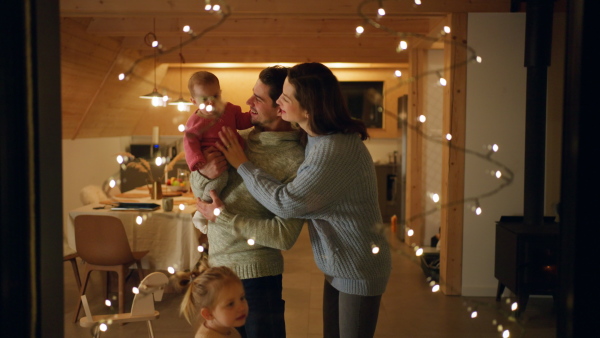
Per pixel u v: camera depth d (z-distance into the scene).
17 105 1.03
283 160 1.83
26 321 1.04
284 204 1.64
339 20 5.28
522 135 4.31
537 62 3.99
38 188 1.05
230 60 7.05
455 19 4.27
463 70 4.30
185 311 1.89
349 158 1.65
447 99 4.38
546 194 4.53
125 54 6.16
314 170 1.62
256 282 1.81
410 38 5.61
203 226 2.05
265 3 4.15
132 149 7.94
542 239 3.77
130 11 4.12
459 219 4.36
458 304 4.14
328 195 1.63
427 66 6.12
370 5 4.22
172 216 3.90
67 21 4.72
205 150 1.81
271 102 1.84
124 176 7.20
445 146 4.43
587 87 1.13
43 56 1.05
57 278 1.11
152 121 8.44
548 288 3.78
